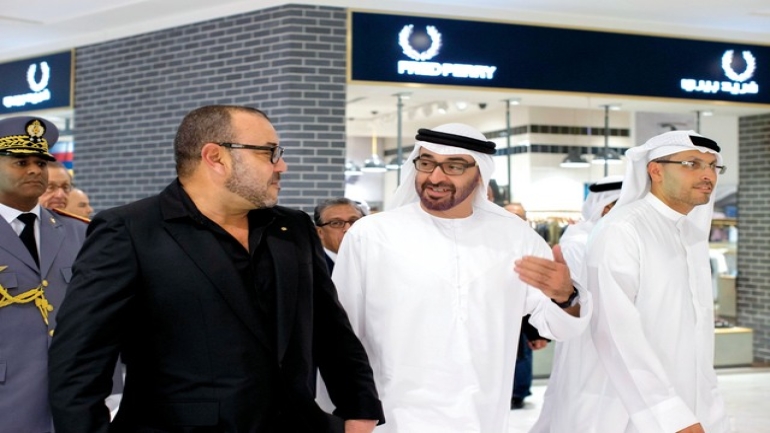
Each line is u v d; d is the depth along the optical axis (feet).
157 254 6.66
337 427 7.27
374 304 8.77
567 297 8.27
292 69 22.80
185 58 25.08
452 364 8.51
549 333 8.70
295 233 7.41
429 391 8.49
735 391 24.89
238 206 7.01
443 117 26.27
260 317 6.83
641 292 9.62
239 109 7.04
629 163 10.14
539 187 27.48
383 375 8.65
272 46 23.12
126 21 26.09
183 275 6.66
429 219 8.94
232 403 6.59
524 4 24.21
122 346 6.74
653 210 10.03
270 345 6.83
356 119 25.46
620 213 9.95
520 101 26.35
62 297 9.43
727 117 30.94
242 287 6.77
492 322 8.70
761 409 22.48
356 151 25.44
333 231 13.39
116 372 10.58
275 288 6.97
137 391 6.77
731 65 27.09
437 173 8.60
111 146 27.07
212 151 6.89
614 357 9.45
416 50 23.61
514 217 9.26
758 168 29.86
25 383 8.91
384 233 8.86
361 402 7.60
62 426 6.27
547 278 8.08
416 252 8.74
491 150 8.86
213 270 6.70
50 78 28.60
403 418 8.48
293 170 22.80
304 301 7.20
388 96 25.27
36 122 9.36
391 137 25.81
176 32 25.30
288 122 22.81
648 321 9.59
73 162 28.19
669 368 9.56
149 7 24.41
